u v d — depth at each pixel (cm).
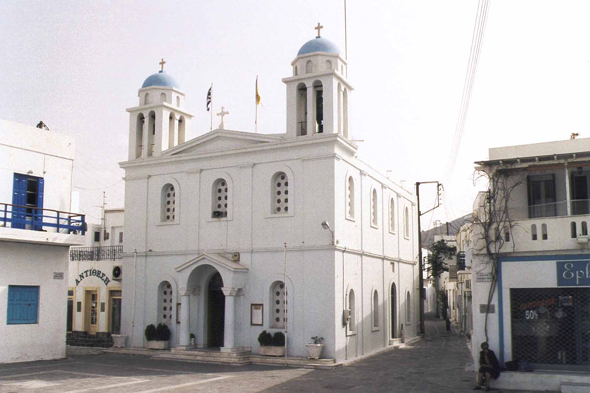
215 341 2520
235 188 2500
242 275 2394
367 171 2739
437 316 5828
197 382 1800
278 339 2284
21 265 2280
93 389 1658
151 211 2703
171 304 2612
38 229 2341
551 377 1619
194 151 2636
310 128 2366
